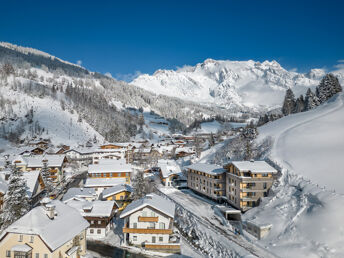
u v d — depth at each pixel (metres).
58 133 180.12
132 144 160.25
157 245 46.53
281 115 159.75
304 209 49.59
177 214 64.12
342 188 51.31
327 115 97.81
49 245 32.78
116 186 73.62
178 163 123.50
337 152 66.19
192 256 44.94
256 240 47.81
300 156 69.44
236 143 102.19
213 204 70.62
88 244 48.34
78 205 53.38
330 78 137.12
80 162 133.75
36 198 66.81
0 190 52.69
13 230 34.16
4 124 172.88
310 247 40.91
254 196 61.41
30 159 93.06
